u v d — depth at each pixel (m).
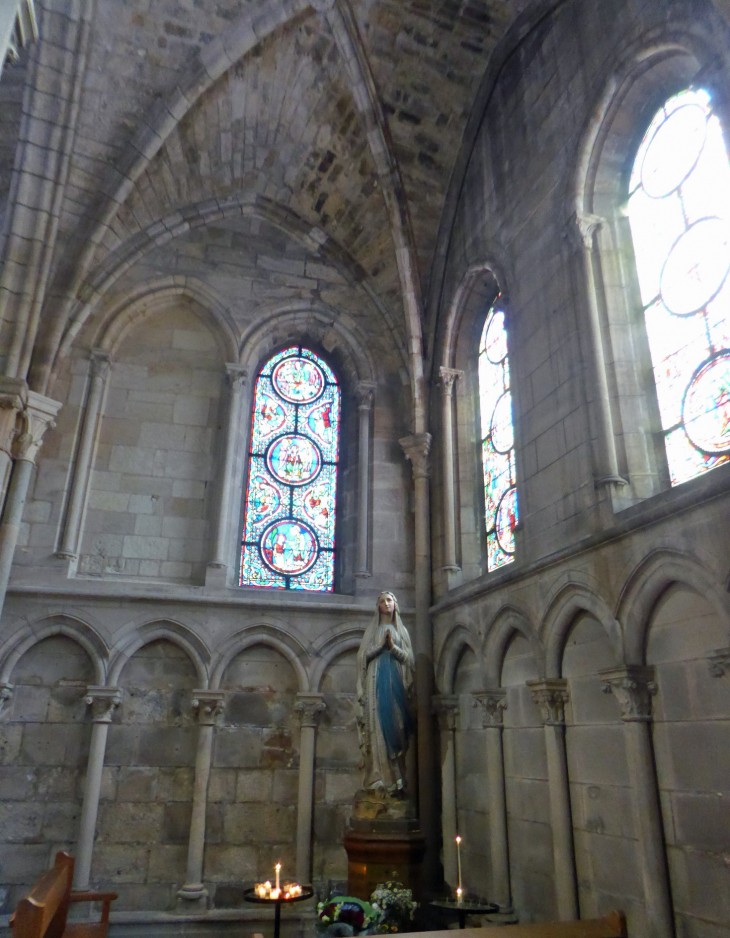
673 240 8.94
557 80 11.08
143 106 12.95
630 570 8.00
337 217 15.48
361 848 10.24
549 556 9.52
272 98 13.59
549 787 9.05
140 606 12.62
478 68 13.29
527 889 9.66
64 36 11.84
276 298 15.32
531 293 11.16
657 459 8.71
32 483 12.88
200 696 12.34
